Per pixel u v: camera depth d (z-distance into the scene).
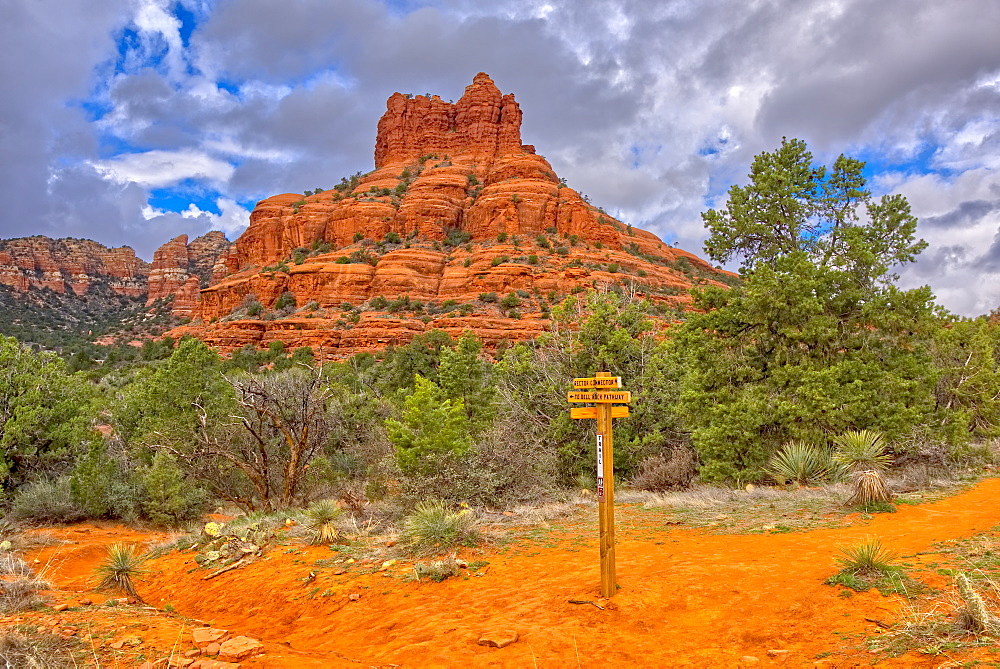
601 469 6.37
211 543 11.33
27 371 19.41
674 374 20.47
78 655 5.22
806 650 4.61
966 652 4.02
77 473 17.80
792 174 18.92
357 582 8.09
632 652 4.98
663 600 6.01
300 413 18.78
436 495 12.91
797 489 12.97
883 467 13.27
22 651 5.12
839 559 6.62
